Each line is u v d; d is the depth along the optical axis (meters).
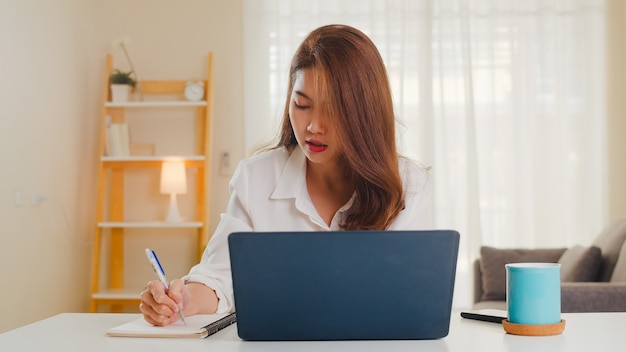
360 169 1.61
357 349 1.24
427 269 1.30
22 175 4.28
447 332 1.32
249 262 1.30
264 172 1.79
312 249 1.29
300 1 5.35
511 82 5.35
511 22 5.34
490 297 4.62
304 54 1.62
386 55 5.34
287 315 1.31
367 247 1.29
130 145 5.18
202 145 5.30
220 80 5.38
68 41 4.88
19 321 4.24
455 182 5.31
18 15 4.25
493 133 5.34
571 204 5.30
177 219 5.05
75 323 1.55
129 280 5.33
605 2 5.31
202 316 1.57
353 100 1.57
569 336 1.34
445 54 5.35
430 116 5.32
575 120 5.31
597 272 4.12
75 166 4.96
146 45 5.39
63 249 4.79
